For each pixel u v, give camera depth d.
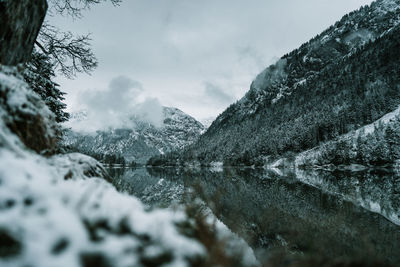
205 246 2.66
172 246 2.13
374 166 66.75
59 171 3.48
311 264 2.74
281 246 5.81
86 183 3.49
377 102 103.81
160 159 155.75
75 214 2.02
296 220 9.07
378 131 71.56
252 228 7.30
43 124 4.35
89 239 1.85
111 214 2.32
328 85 193.25
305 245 6.00
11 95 3.81
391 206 12.92
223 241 2.88
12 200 1.97
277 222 8.58
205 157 137.88
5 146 2.81
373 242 6.36
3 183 2.08
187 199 4.93
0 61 5.14
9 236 1.64
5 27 5.18
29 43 6.61
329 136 96.94
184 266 1.91
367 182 28.89
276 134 122.69
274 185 25.48
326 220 9.27
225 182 24.64
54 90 11.95
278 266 3.45
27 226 1.74
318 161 80.69
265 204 12.86
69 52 9.21
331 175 44.53
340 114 110.56
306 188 22.67
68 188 2.56
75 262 1.58
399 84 127.50
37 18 6.69
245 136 177.62
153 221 2.52
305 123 120.81
